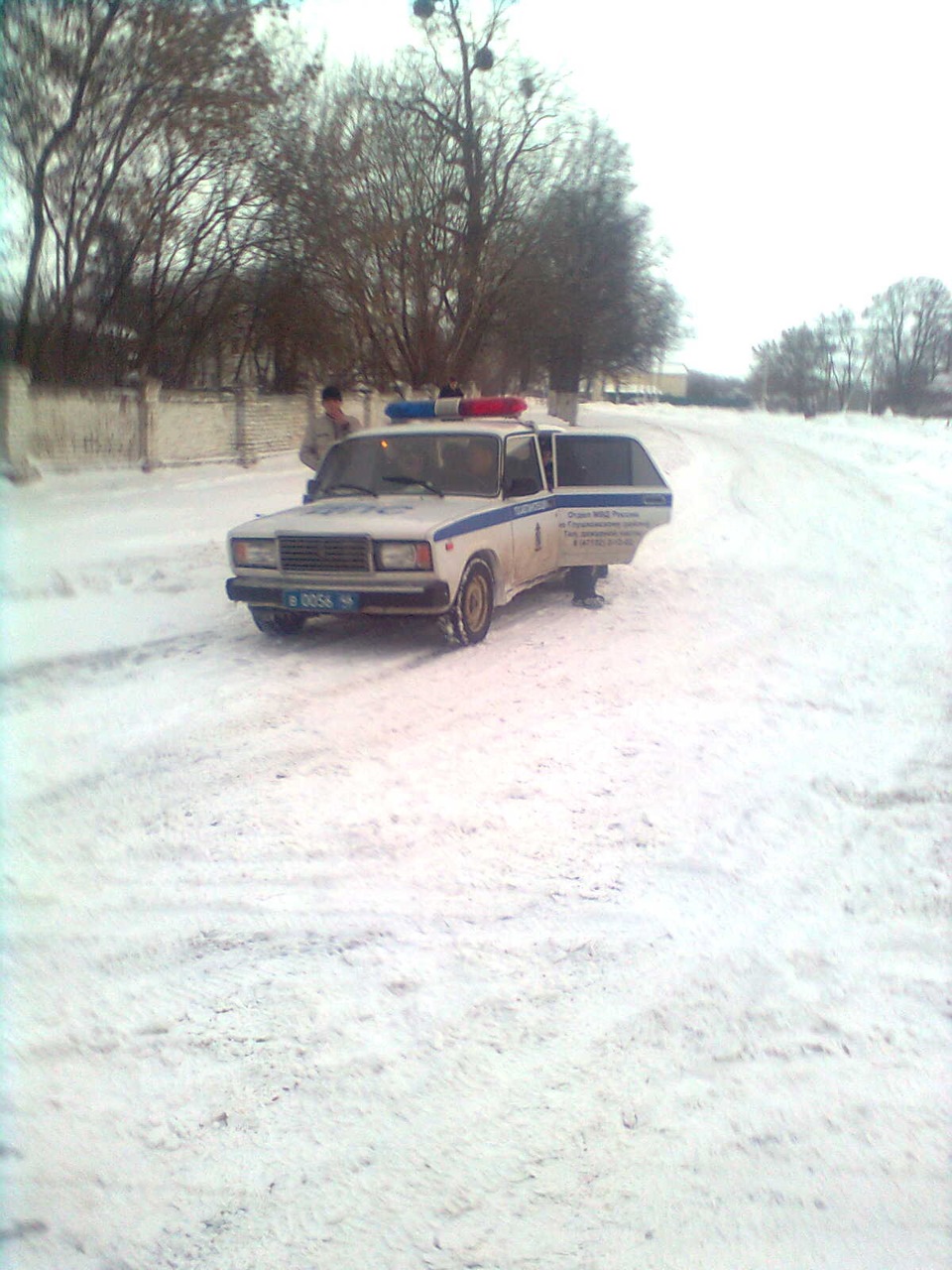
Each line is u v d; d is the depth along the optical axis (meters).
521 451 8.68
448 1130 2.79
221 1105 2.86
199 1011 3.28
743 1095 2.95
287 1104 2.87
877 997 3.44
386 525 7.23
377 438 8.62
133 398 19.08
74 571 10.37
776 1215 2.53
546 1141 2.76
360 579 7.22
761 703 6.58
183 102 19.70
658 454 30.08
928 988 3.51
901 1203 2.58
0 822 4.59
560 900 4.01
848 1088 2.99
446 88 28.06
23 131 18.42
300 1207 2.53
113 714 6.09
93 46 18.17
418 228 27.67
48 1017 3.23
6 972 3.46
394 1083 2.96
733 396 112.44
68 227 20.12
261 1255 2.39
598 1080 3.00
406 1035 3.18
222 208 22.95
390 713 6.23
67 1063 3.02
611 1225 2.49
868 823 4.79
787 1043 3.19
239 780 5.13
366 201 25.66
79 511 14.62
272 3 19.92
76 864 4.23
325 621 8.67
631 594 10.12
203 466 21.05
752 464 27.78
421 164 27.58
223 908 3.91
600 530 9.13
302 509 7.96
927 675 7.32
